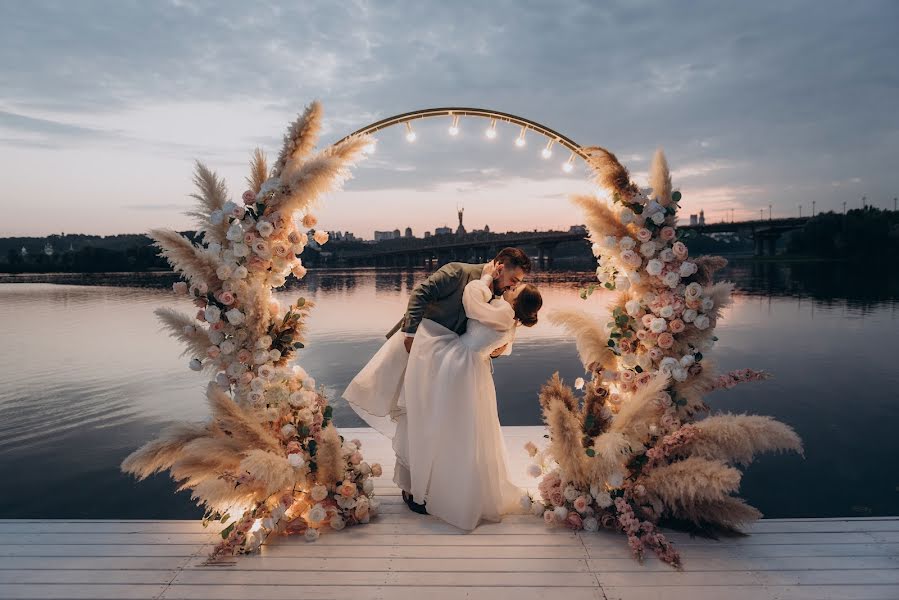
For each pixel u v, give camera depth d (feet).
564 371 31.63
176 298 86.84
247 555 7.56
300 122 8.91
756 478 15.76
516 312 8.77
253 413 8.39
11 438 19.44
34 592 6.61
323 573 7.07
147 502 14.34
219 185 8.71
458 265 9.11
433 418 8.39
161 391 25.95
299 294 102.63
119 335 45.37
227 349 8.46
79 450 18.19
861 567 7.14
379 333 46.96
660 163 8.99
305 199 8.73
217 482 7.49
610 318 9.47
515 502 9.04
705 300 8.50
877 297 83.51
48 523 8.55
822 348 38.55
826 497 14.32
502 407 24.06
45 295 95.04
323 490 8.24
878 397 24.93
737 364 33.04
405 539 8.02
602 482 8.28
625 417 8.21
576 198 9.09
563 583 6.82
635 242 8.96
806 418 21.84
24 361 33.71
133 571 7.11
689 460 7.83
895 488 14.89
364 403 8.98
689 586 6.73
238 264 8.80
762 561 7.33
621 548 7.73
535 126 10.52
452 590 6.66
